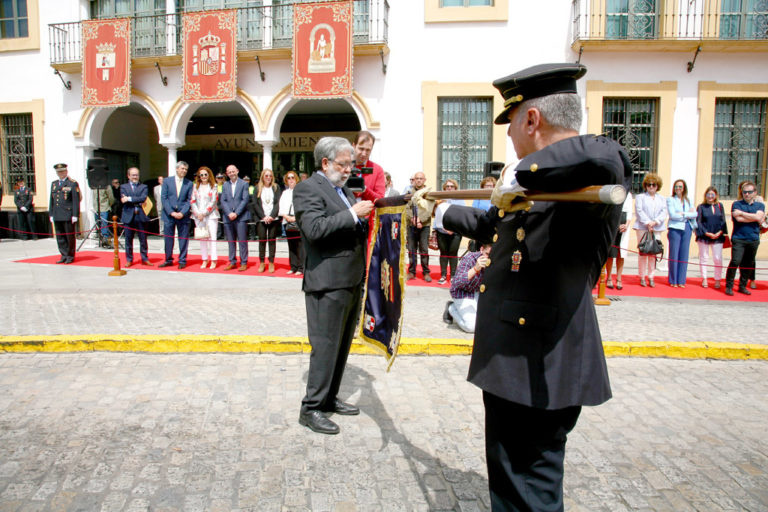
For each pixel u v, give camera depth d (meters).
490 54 11.88
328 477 2.89
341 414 3.70
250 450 3.18
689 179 11.84
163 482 2.81
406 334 5.54
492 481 1.88
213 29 12.41
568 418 1.76
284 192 9.48
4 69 14.09
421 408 3.83
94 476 2.86
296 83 12.02
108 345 4.96
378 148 12.29
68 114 13.83
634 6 11.51
